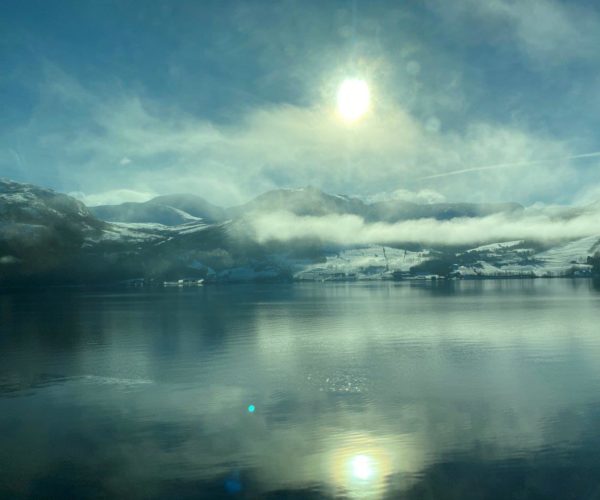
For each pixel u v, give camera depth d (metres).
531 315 179.62
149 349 114.69
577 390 71.31
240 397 71.19
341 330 146.12
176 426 59.12
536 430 55.50
